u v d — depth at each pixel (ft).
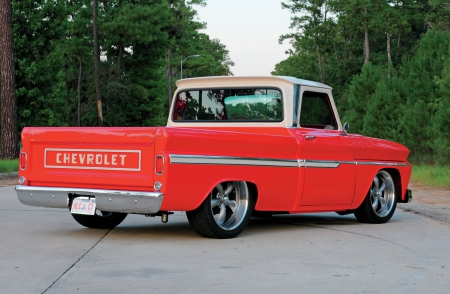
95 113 179.01
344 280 19.44
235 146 26.71
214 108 32.04
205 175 25.58
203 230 26.73
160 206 24.68
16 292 17.69
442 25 241.76
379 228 31.63
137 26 171.22
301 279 19.52
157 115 190.90
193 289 18.13
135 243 25.95
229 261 22.29
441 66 96.84
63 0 114.83
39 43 112.27
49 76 115.14
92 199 25.94
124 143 25.23
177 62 340.80
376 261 22.56
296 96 30.35
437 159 79.61
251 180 27.37
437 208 40.98
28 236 27.61
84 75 181.98
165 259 22.53
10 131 87.30
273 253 23.95
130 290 17.97
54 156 27.09
